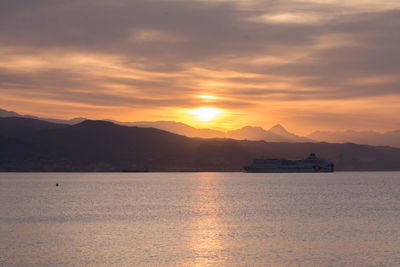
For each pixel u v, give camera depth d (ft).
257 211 446.19
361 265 218.18
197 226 338.54
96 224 349.82
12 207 485.56
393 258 230.48
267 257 232.94
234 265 218.79
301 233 304.09
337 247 255.50
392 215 410.31
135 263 221.66
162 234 301.02
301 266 216.54
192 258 230.89
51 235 296.10
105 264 219.61
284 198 618.44
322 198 618.85
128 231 313.94
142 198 616.39
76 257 232.53
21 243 267.59
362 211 445.37
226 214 419.54
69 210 454.81
